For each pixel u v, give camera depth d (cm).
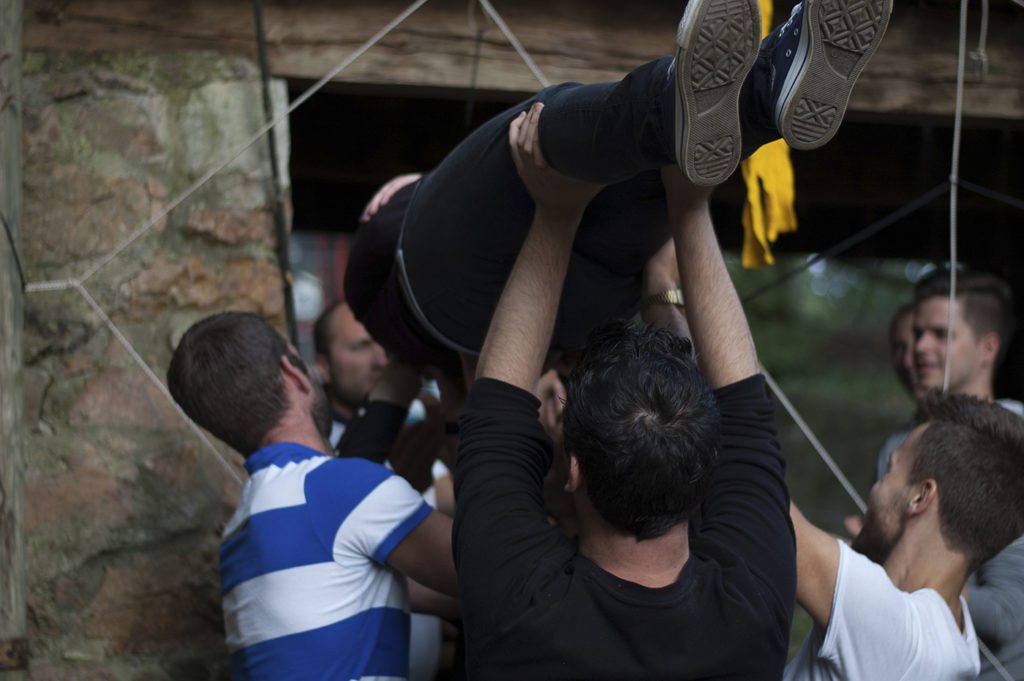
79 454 222
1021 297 408
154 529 223
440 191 162
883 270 807
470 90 250
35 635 215
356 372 308
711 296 147
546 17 252
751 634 125
